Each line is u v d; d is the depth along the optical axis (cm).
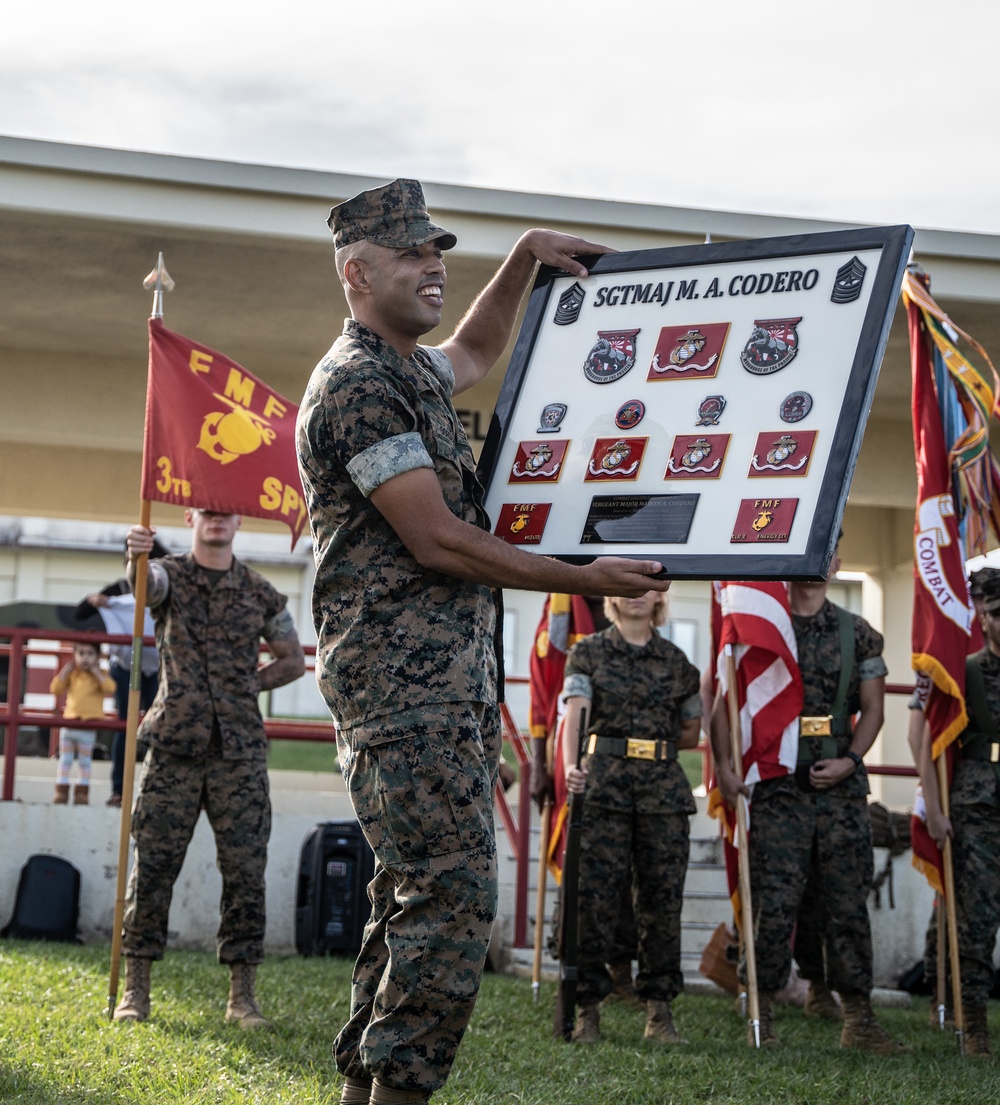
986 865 602
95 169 732
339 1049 307
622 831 589
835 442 292
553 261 344
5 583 2855
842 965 583
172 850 555
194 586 588
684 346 320
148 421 593
